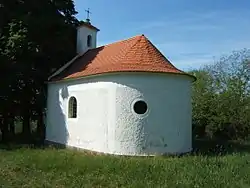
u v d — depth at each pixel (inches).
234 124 1087.0
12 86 832.3
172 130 656.4
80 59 890.1
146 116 638.5
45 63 915.4
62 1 925.8
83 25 954.7
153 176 432.5
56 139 812.0
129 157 602.9
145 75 642.2
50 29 878.4
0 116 899.4
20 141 878.4
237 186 393.1
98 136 671.8
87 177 434.0
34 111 970.1
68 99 772.0
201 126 1163.9
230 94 1147.9
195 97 1189.7
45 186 402.0
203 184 397.1
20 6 844.6
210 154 657.0
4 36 802.8
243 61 1217.4
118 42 792.9
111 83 655.1
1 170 479.2
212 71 1273.4
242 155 606.9
